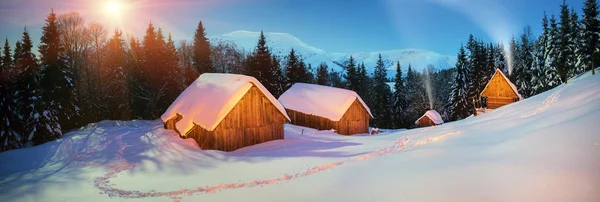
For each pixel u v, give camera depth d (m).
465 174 7.68
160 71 46.41
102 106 45.25
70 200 10.41
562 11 44.34
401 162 10.26
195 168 14.74
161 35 47.81
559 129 8.66
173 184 11.85
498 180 6.86
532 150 7.98
